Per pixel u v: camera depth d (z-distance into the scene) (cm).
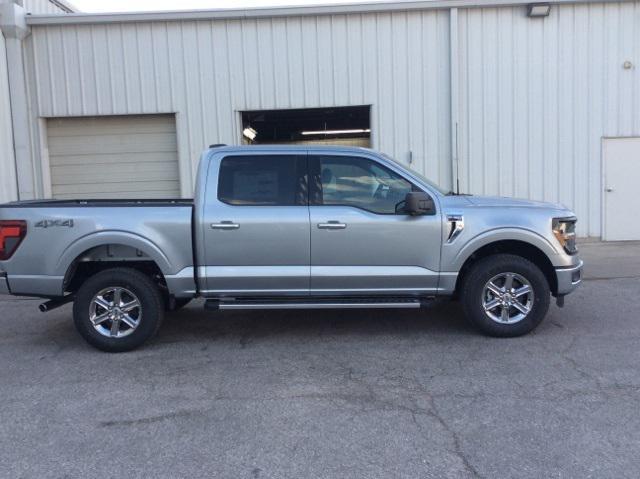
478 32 1182
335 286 599
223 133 1209
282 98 1200
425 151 1204
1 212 587
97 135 1234
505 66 1188
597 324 659
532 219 598
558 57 1186
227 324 697
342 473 349
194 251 594
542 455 366
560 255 602
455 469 351
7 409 453
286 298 605
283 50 1190
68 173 1242
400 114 1198
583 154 1204
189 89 1200
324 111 1271
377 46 1187
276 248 591
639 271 945
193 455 375
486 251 628
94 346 594
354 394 471
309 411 439
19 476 352
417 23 1180
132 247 599
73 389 494
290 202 598
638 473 343
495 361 541
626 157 1205
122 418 433
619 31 1179
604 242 1220
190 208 594
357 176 604
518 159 1205
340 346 600
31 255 584
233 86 1199
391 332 646
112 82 1198
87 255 604
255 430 409
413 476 344
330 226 588
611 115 1196
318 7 1164
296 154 606
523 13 1177
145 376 524
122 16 1171
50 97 1202
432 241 593
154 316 593
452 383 489
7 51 1170
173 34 1189
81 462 368
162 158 1235
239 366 546
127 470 357
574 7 1174
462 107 1197
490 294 607
